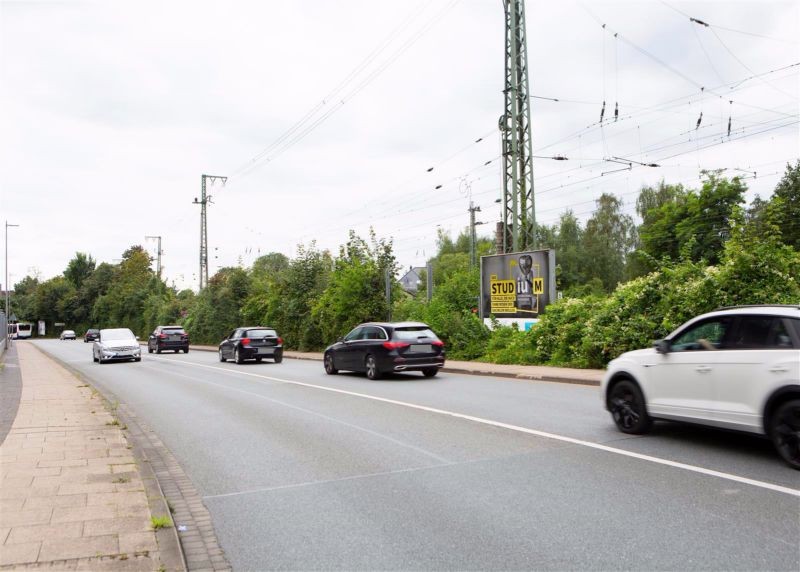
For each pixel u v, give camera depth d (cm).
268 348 2505
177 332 3662
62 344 6525
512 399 1185
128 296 8369
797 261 1409
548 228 6562
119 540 441
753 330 672
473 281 2605
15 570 388
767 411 637
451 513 517
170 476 667
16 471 639
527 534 463
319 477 646
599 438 797
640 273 5519
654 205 5706
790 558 406
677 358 746
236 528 497
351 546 452
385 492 584
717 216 4212
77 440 807
